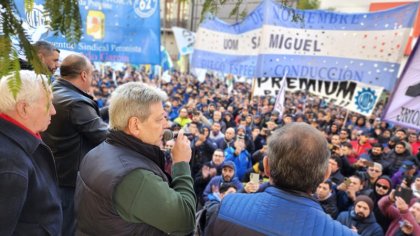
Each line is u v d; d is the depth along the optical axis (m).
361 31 5.25
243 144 4.92
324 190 3.09
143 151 1.13
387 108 4.11
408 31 4.89
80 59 1.86
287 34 5.57
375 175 3.90
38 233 1.18
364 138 6.09
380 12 5.08
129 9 3.69
